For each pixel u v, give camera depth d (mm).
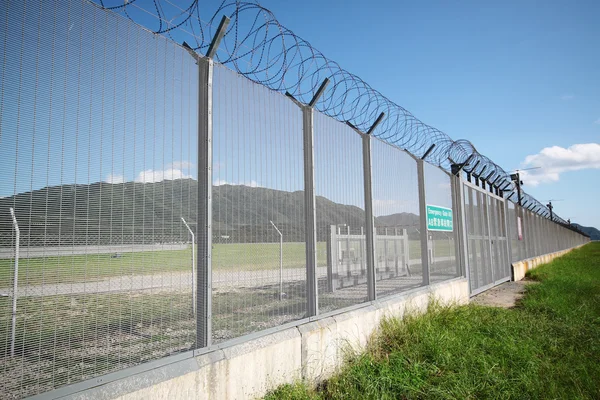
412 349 5012
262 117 4160
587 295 9820
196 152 3389
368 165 6145
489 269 12148
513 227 15961
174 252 3090
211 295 3322
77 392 2389
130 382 2623
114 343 2645
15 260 2227
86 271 2529
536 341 5652
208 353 3221
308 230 4688
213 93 3574
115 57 2822
